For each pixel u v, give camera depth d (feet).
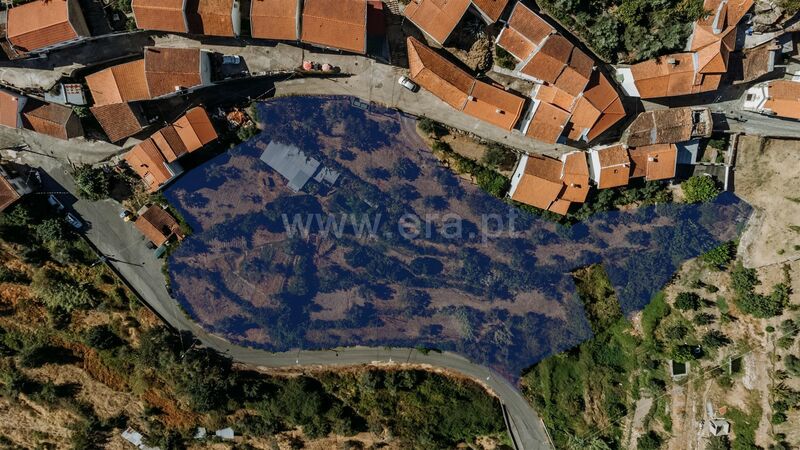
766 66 133.69
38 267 146.82
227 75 136.26
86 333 151.33
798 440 148.66
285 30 127.85
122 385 156.76
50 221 140.97
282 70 136.87
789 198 145.79
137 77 129.80
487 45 134.10
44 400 156.56
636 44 130.31
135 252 148.15
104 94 131.95
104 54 133.39
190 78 128.47
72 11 124.36
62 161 141.18
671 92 133.18
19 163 140.77
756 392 152.35
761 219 148.87
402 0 131.85
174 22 125.08
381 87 139.54
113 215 146.10
